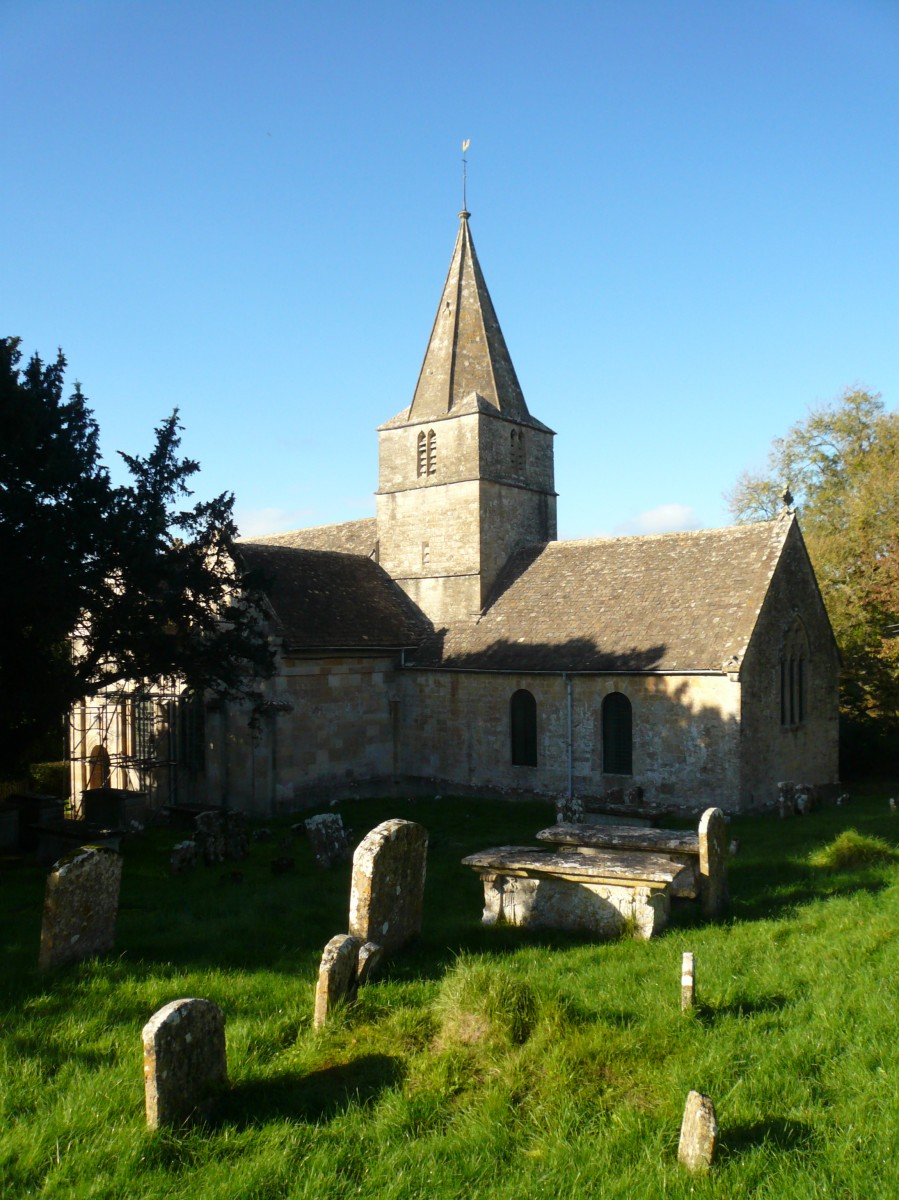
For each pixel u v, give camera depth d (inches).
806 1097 266.4
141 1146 244.7
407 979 377.4
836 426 1865.2
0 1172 236.7
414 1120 263.1
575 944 438.6
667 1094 269.1
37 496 697.0
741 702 925.8
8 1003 358.6
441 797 1118.4
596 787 1017.5
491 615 1181.7
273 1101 277.1
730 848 678.5
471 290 1282.0
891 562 1395.2
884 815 869.8
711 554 1081.4
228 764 1073.5
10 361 718.5
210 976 384.8
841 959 383.9
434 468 1250.0
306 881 617.0
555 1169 234.4
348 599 1185.4
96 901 425.7
